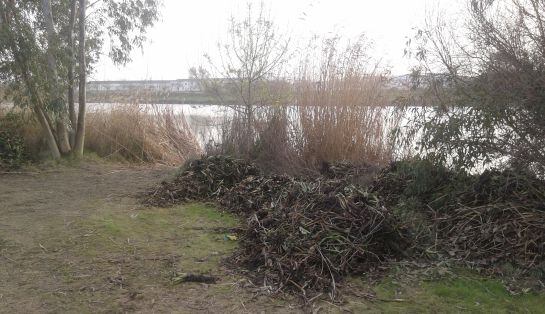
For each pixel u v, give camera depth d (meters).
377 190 5.81
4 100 8.95
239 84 8.37
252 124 8.16
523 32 4.61
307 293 3.61
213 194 6.48
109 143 9.93
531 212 4.42
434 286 3.73
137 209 5.96
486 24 4.91
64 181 7.74
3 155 8.79
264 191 6.04
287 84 8.25
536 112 4.53
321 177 6.38
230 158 7.38
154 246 4.65
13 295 3.61
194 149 9.99
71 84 8.83
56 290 3.69
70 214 5.72
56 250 4.53
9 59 8.06
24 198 6.55
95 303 3.49
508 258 4.03
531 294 3.56
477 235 4.39
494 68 4.72
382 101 7.79
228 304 3.48
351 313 3.35
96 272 4.03
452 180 5.24
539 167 4.71
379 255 4.20
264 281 3.79
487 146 4.86
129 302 3.50
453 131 4.93
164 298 3.57
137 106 10.40
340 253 4.03
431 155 5.21
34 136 9.42
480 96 4.79
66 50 8.45
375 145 7.65
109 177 8.07
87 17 9.26
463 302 3.48
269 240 4.30
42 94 8.36
